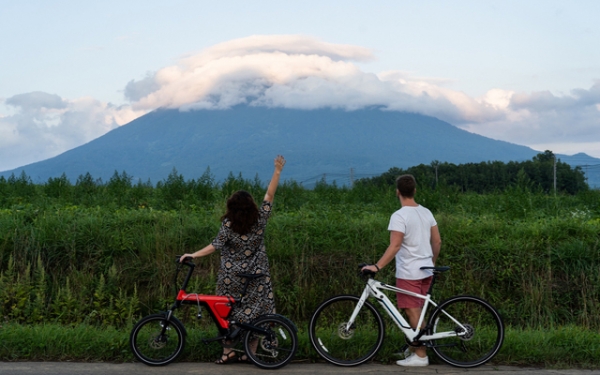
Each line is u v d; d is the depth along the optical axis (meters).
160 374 5.49
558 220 10.20
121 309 8.18
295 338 5.86
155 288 8.76
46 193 14.22
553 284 8.75
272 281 8.73
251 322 5.93
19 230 9.29
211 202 13.04
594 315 8.23
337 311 6.57
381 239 9.34
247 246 6.04
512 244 9.18
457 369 5.85
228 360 5.97
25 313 7.91
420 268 6.05
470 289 8.76
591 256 8.92
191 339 6.25
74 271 8.71
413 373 5.67
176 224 9.91
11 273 8.52
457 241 9.30
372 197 14.87
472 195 14.77
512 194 13.05
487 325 6.56
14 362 5.86
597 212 12.20
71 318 8.02
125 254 9.13
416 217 6.11
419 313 6.05
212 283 8.52
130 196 13.86
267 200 6.21
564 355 6.14
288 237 9.31
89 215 10.23
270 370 5.72
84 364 5.83
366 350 6.07
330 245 9.24
